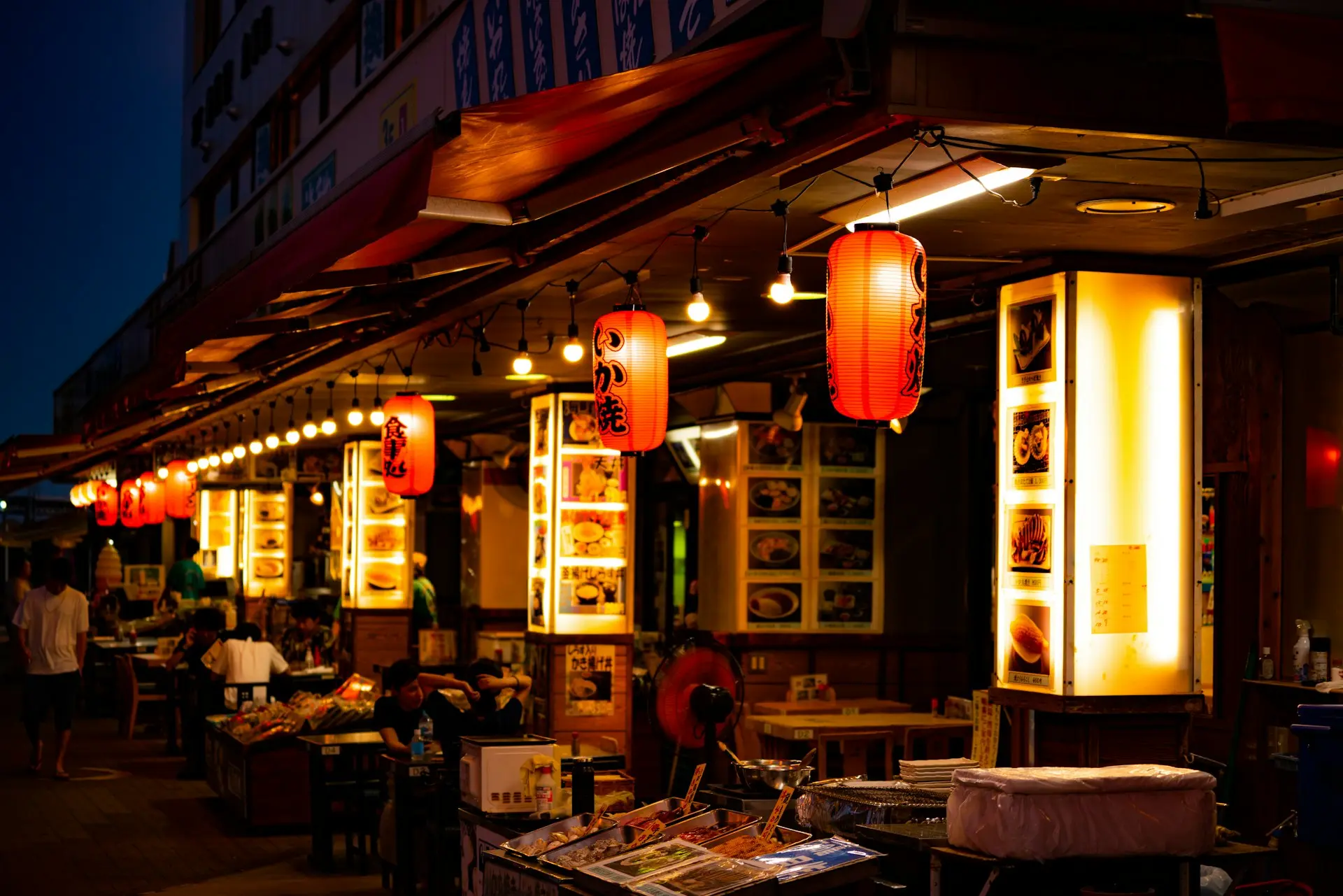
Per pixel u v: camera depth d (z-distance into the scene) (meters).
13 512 49.56
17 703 21.38
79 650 13.74
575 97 5.23
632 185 6.32
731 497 13.20
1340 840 5.92
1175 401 7.48
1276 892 5.97
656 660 14.24
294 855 9.92
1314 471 8.21
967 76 4.94
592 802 6.75
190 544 21.94
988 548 13.23
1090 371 7.37
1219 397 8.80
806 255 7.37
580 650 12.61
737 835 5.58
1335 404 8.07
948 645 13.36
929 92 4.89
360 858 9.38
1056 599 7.33
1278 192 6.11
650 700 7.91
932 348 12.40
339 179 15.87
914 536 13.45
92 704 19.77
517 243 7.41
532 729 12.95
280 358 10.34
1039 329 7.54
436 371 12.52
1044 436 7.48
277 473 23.53
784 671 13.06
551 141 5.66
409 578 18.38
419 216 6.19
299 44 17.52
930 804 5.80
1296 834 6.43
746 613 13.08
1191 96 5.18
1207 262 7.55
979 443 13.27
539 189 6.35
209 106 23.00
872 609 13.34
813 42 4.96
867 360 5.45
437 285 8.55
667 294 8.74
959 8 4.89
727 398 13.18
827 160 5.68
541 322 9.70
